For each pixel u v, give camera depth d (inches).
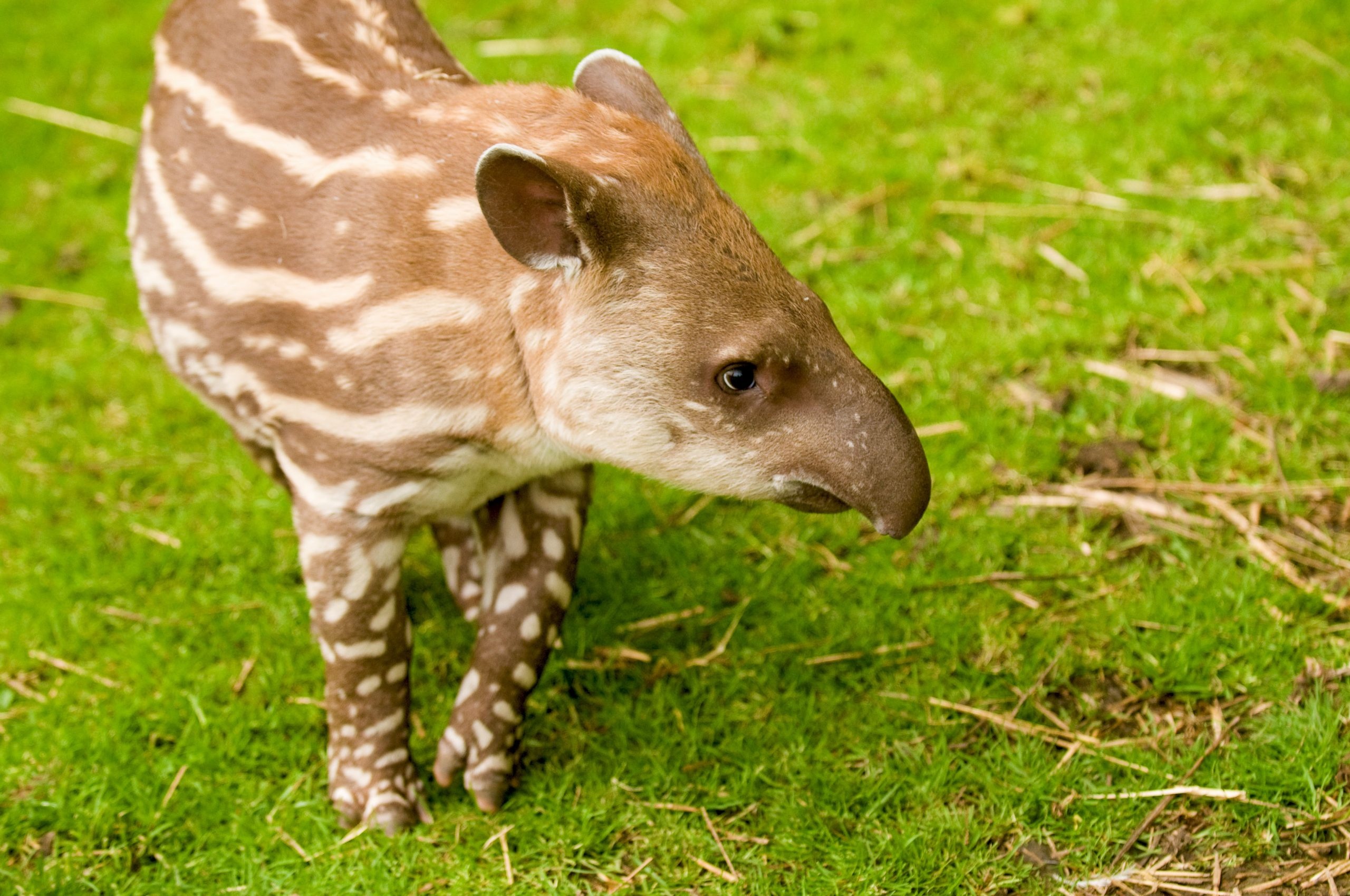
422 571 203.3
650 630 190.5
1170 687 168.1
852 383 140.9
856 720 172.6
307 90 151.2
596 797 165.8
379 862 157.5
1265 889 141.8
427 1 339.9
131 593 201.0
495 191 129.0
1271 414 205.9
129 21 341.4
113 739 175.9
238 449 224.7
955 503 201.5
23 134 304.2
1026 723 167.3
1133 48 289.0
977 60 295.0
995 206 256.2
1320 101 267.3
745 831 161.0
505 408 144.5
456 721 164.2
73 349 248.7
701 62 307.9
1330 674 163.0
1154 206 252.4
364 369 142.6
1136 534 191.8
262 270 147.8
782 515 204.7
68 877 159.0
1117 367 219.5
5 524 213.6
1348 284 225.9
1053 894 146.6
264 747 175.0
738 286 137.7
